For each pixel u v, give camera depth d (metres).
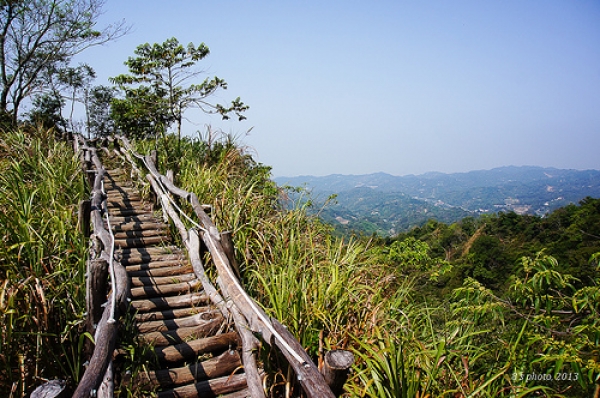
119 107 13.21
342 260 4.39
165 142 8.49
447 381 3.13
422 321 3.98
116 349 3.19
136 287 4.27
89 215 4.48
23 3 15.41
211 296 3.92
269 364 2.96
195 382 3.16
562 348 2.85
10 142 7.82
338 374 2.10
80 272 3.59
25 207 4.30
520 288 3.42
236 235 4.93
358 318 3.55
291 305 3.43
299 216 5.57
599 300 3.12
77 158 8.12
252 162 8.09
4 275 3.30
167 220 5.85
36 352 2.94
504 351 3.51
